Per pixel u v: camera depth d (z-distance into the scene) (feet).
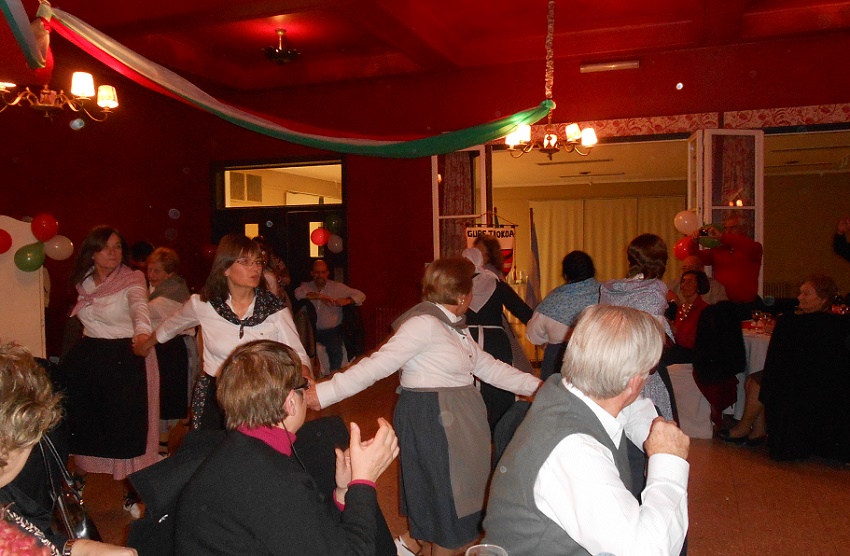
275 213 28.94
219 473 5.03
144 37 22.33
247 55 25.66
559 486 4.70
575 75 23.95
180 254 28.84
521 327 30.30
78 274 11.53
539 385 9.04
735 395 16.52
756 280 20.98
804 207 45.09
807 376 14.78
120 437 11.48
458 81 25.35
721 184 22.53
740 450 16.14
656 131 23.20
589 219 46.44
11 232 14.01
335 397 8.09
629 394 5.05
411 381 8.67
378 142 17.25
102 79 24.64
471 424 8.56
